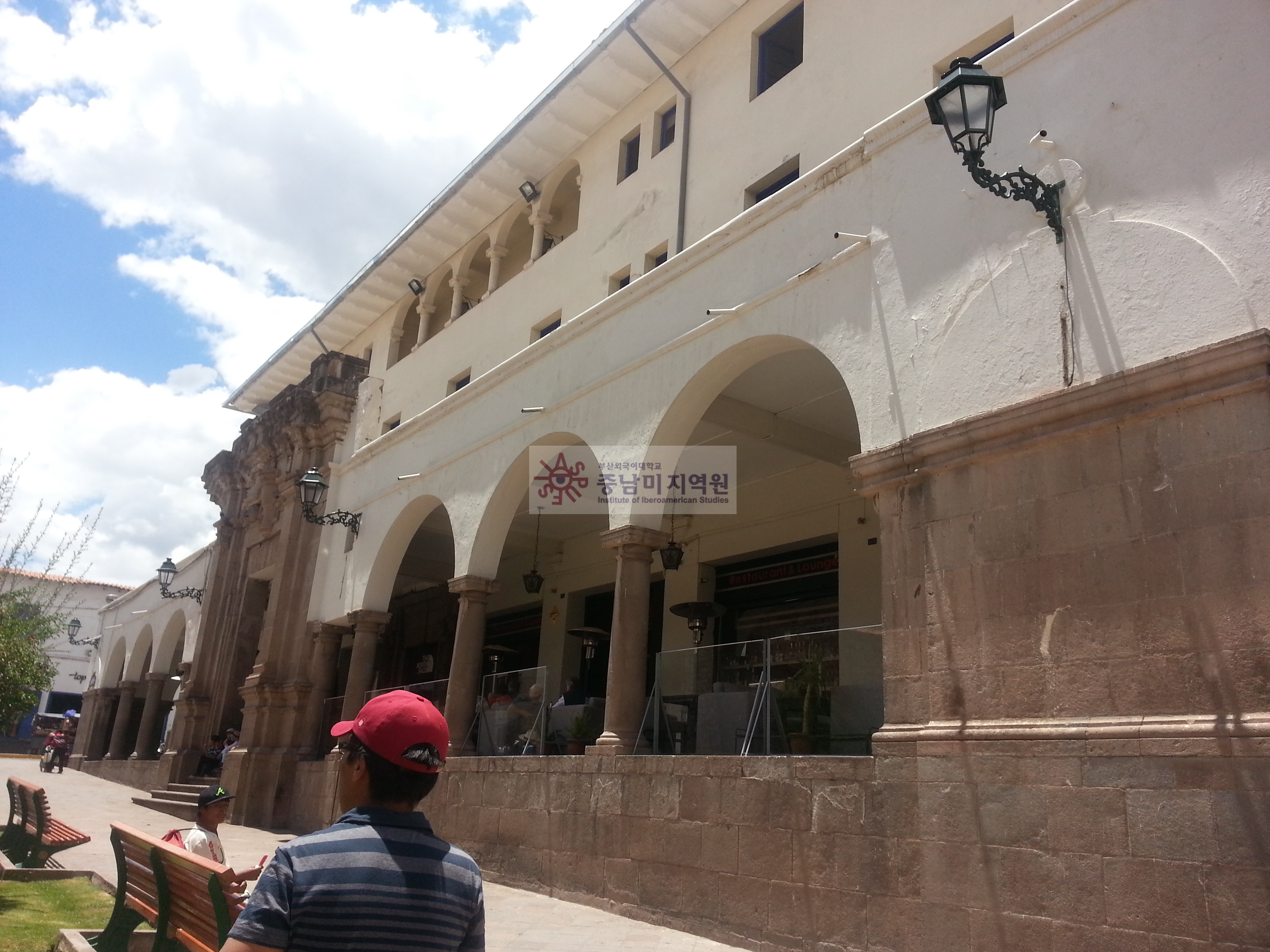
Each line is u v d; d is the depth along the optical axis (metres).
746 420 13.25
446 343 19.33
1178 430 6.63
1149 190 7.31
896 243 9.14
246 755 18.30
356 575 17.91
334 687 18.56
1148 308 7.07
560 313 16.44
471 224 19.62
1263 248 6.57
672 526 17.69
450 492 15.57
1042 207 7.73
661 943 8.33
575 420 12.94
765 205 10.77
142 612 33.19
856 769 7.78
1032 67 8.43
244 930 2.45
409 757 2.76
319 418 20.56
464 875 2.77
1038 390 7.57
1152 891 5.95
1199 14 7.37
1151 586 6.52
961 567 7.66
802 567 16.17
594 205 16.42
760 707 9.24
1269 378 6.20
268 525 21.92
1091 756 6.43
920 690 7.70
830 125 12.52
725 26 14.82
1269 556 6.01
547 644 20.78
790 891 8.02
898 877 7.28
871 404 8.92
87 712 36.34
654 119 15.80
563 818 10.70
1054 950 6.30
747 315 10.60
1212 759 5.89
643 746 10.43
